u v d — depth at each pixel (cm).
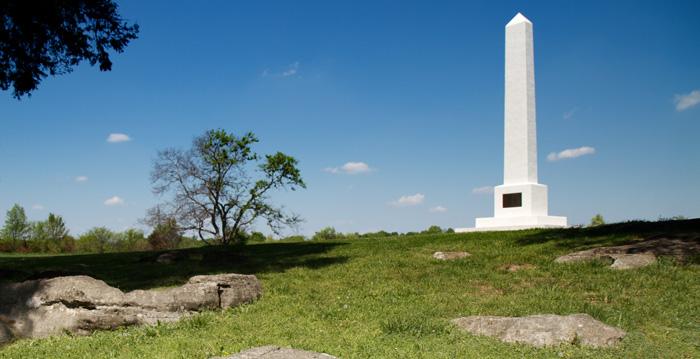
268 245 2942
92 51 2094
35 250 5356
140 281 1642
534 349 836
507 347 843
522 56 3291
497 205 3319
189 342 897
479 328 952
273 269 1856
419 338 913
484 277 1555
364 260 1980
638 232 2064
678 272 1407
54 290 1089
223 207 4356
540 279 1480
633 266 1521
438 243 2403
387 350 829
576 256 1717
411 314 1099
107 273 1839
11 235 5403
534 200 3203
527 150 3238
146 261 2259
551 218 3194
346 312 1161
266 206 4341
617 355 802
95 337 995
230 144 4309
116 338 968
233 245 3016
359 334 955
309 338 928
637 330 948
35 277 1252
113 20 2070
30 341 1004
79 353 881
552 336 871
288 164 4334
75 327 1037
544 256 1816
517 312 1090
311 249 2528
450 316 1102
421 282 1522
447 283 1491
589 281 1386
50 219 5656
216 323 1068
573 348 830
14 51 1952
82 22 2039
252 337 935
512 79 3322
